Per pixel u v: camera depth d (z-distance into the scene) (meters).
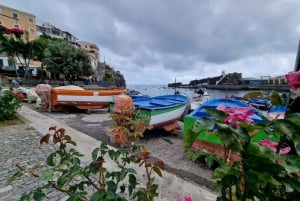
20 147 3.95
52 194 2.37
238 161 0.80
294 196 0.76
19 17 43.09
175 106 6.09
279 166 0.64
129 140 1.87
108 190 1.25
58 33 54.59
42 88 8.68
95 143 4.46
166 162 3.90
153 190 1.42
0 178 2.74
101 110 10.27
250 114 0.85
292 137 0.63
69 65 28.67
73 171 1.17
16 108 6.67
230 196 0.85
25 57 26.25
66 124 6.70
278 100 0.86
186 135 0.83
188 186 2.75
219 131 0.74
